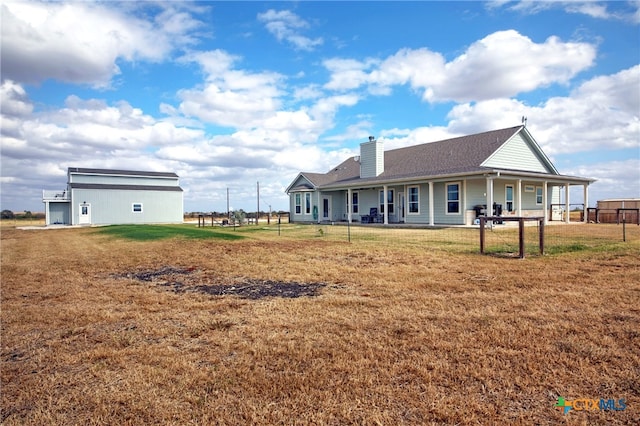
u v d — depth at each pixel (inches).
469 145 832.3
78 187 1390.3
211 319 193.9
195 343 160.7
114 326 188.1
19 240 760.3
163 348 154.6
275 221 1305.4
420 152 935.0
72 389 121.3
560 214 937.5
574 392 110.5
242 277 305.9
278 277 299.9
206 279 303.7
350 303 215.6
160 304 227.9
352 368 130.0
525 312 187.6
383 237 560.1
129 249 517.0
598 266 301.4
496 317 181.6
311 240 549.3
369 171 947.3
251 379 124.0
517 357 135.3
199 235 674.2
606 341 147.0
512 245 437.1
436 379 120.7
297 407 106.8
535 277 267.7
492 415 99.7
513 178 695.1
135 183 1584.6
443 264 329.4
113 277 324.5
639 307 189.9
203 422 100.3
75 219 1384.1
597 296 212.5
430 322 177.3
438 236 557.3
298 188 1119.6
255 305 218.7
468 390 113.5
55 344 163.5
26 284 299.3
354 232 663.1
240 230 827.4
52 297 253.3
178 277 316.8
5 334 178.2
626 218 906.7
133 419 103.0
